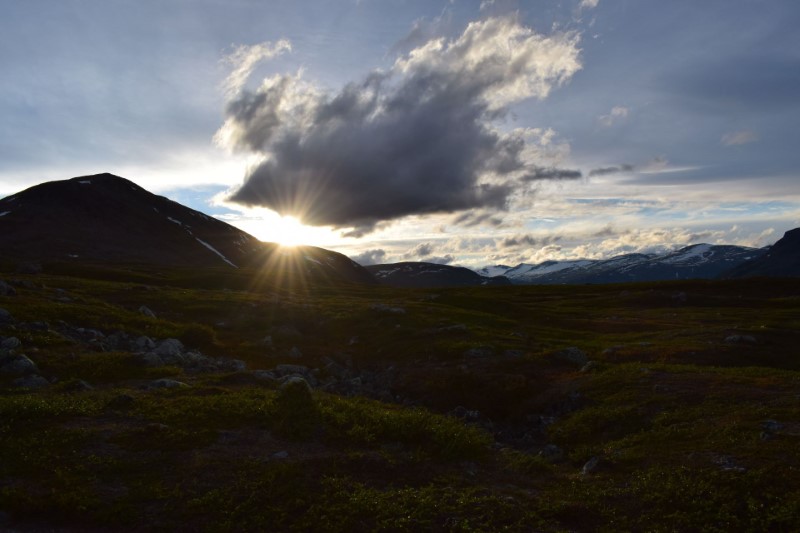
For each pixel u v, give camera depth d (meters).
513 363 37.44
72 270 121.25
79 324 40.72
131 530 13.32
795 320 65.88
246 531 13.55
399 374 38.72
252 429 20.16
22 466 15.81
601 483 17.45
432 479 17.27
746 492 15.05
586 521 14.95
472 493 16.23
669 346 42.81
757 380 26.73
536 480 18.53
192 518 13.88
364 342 49.94
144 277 121.25
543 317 72.12
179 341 40.34
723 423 20.66
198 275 133.75
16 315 37.97
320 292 123.38
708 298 92.69
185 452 17.56
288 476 16.05
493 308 76.81
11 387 24.94
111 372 29.00
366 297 109.12
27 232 191.00
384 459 18.06
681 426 21.48
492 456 20.92
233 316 58.91
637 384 28.48
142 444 17.80
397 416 22.11
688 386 26.67
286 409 20.62
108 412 21.02
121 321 43.88
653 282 123.31
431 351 43.09
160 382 26.20
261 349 43.91
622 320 70.44
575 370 35.16
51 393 24.11
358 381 37.72
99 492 14.76
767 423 19.58
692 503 14.91
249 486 15.41
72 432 18.22
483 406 31.70
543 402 30.11
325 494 15.28
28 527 13.10
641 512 15.11
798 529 13.16
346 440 19.84
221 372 33.44
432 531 13.83
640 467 18.25
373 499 15.09
